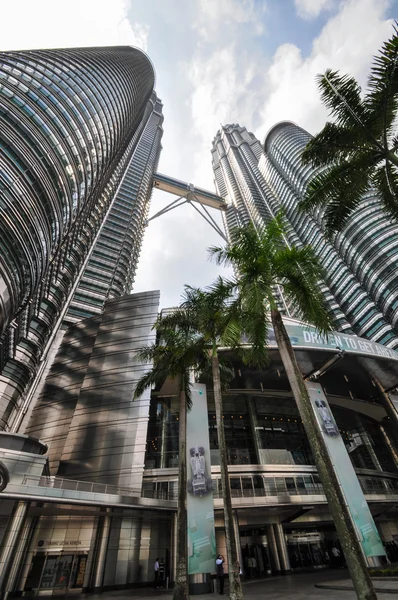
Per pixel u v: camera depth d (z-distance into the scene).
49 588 20.80
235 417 38.56
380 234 73.94
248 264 14.09
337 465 27.86
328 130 13.61
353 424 45.84
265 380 39.38
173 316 20.55
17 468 20.44
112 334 41.50
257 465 31.69
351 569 8.16
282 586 17.61
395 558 30.89
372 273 73.19
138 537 24.59
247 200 144.38
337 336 39.16
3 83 32.81
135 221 94.38
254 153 179.75
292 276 13.69
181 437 17.78
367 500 30.03
